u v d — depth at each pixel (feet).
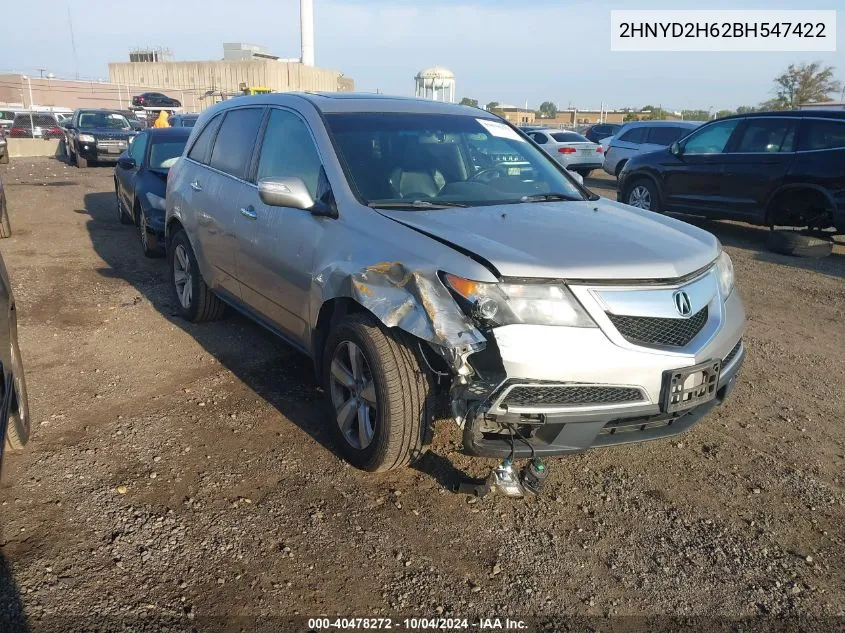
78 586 8.73
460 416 9.66
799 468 12.24
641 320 9.98
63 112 118.93
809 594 9.15
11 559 9.14
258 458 11.84
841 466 12.37
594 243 10.61
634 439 10.29
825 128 30.37
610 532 10.29
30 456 11.71
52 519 10.03
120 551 9.41
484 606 8.73
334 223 11.91
